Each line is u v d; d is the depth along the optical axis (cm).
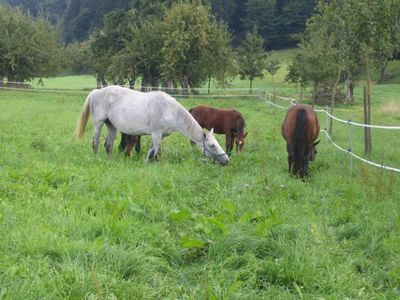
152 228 569
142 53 4244
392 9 1300
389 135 1936
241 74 5034
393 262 507
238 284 419
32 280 413
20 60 4600
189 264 500
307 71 2939
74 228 542
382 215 669
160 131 1065
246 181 874
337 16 1528
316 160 1174
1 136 1375
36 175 811
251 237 536
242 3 9794
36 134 1526
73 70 7825
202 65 4066
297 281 454
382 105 3369
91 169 909
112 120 1088
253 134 1720
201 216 619
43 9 12925
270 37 9044
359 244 567
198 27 3988
